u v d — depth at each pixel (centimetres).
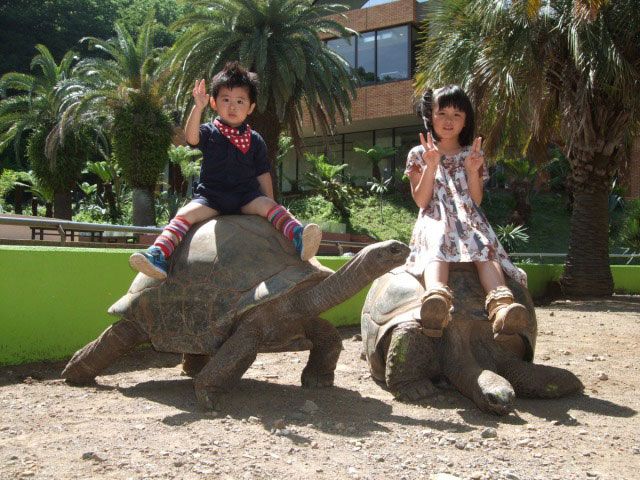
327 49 1875
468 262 414
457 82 1373
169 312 391
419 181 448
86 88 2398
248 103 423
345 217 2873
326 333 432
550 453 303
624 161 1462
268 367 524
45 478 250
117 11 4644
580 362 565
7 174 3256
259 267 382
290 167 3388
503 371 407
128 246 826
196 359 477
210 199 424
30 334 512
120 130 2297
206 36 1714
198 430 322
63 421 337
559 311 1049
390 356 402
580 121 1315
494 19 1238
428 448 305
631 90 1265
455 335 396
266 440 307
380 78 2900
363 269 363
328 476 262
